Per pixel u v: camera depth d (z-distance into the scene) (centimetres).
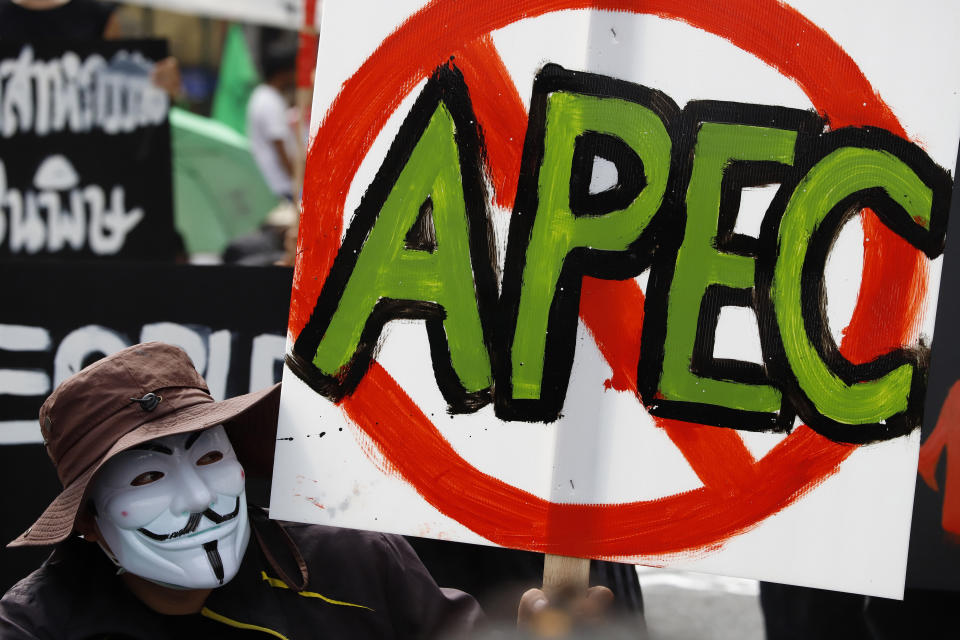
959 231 728
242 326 853
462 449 466
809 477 449
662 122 458
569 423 460
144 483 509
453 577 763
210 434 532
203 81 1291
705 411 454
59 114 891
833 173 450
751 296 454
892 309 448
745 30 454
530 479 462
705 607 1002
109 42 891
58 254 890
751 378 453
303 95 1127
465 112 468
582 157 462
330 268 475
